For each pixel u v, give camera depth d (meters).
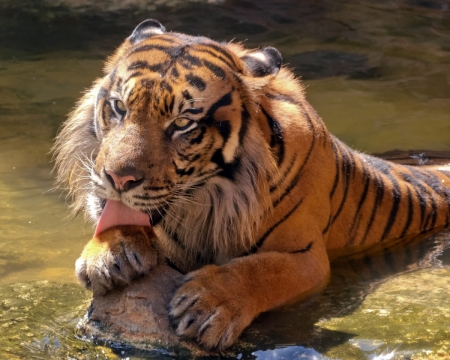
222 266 7.52
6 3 22.47
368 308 7.76
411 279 8.73
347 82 16.97
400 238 10.31
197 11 22.00
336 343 6.96
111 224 7.52
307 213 8.56
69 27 20.66
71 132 8.84
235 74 7.87
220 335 6.78
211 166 7.79
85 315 7.43
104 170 7.16
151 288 7.23
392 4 23.20
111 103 7.70
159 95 7.33
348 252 9.66
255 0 23.03
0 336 7.21
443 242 10.20
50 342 7.11
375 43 19.69
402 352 6.71
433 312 7.58
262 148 7.91
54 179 12.13
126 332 7.06
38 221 10.68
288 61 18.23
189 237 8.45
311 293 8.12
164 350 6.87
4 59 18.36
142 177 7.14
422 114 15.10
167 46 7.79
